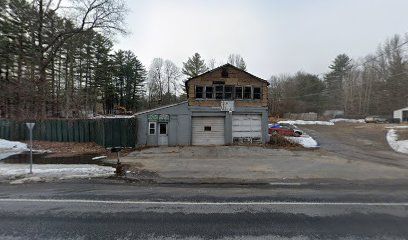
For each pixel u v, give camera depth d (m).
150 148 21.47
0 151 19.42
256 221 6.00
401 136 30.48
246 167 13.88
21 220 6.02
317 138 32.09
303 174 12.14
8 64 36.94
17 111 34.69
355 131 39.56
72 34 33.97
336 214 6.49
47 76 39.16
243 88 24.42
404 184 10.14
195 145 23.36
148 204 7.23
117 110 70.56
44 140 24.84
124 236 5.21
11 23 35.94
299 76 89.94
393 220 6.11
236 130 24.34
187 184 9.89
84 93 47.34
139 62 78.31
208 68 69.38
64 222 5.90
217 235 5.27
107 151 19.89
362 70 78.56
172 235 5.27
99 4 32.62
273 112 77.69
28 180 10.27
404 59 69.31
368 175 12.02
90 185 9.55
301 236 5.23
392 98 71.31
